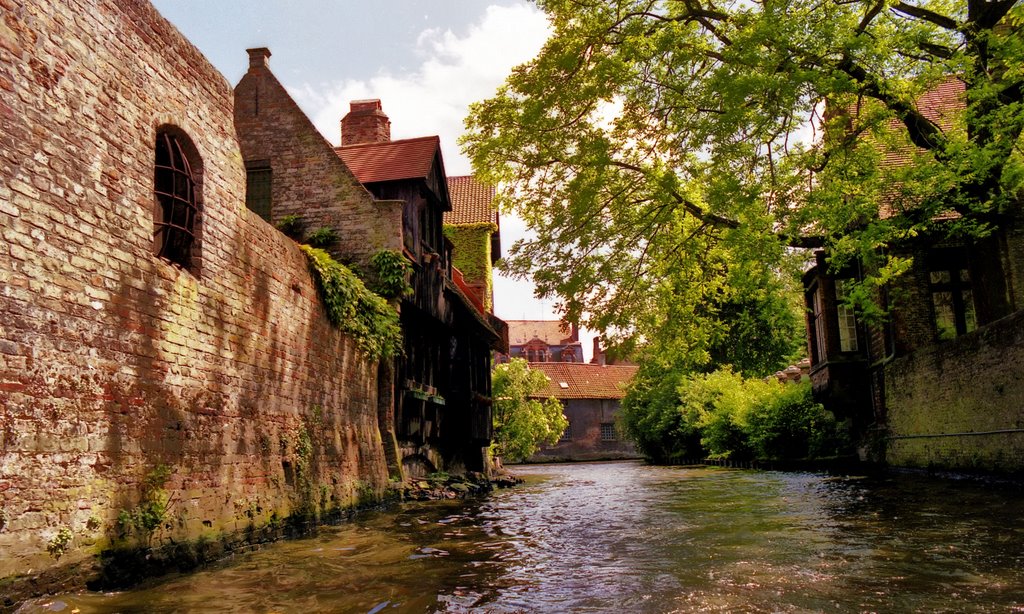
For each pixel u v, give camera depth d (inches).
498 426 1258.0
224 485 295.0
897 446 700.7
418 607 196.5
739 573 229.3
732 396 1080.8
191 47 298.5
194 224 293.4
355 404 472.1
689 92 511.2
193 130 294.7
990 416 510.6
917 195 491.8
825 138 508.1
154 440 249.8
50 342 204.4
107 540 221.5
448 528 381.1
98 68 235.6
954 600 184.2
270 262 356.8
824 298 800.9
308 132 648.4
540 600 202.2
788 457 920.9
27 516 191.5
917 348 658.8
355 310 471.5
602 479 942.4
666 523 377.1
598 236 601.6
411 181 672.4
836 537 296.8
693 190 590.9
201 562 265.6
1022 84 476.7
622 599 199.8
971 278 657.0
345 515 427.2
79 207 220.8
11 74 198.1
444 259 791.1
